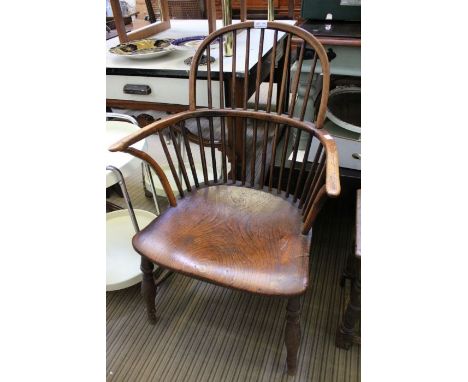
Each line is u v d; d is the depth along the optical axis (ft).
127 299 4.03
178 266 2.64
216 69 3.82
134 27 6.32
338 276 4.17
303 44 2.94
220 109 3.42
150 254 2.75
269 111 3.29
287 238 2.88
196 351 3.46
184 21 6.57
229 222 3.10
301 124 3.09
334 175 2.32
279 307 3.88
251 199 3.42
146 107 4.29
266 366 3.30
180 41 5.09
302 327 3.61
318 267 4.31
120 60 4.35
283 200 3.40
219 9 8.72
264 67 4.47
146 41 4.80
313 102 4.24
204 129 5.34
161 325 3.71
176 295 4.05
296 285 2.43
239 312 3.84
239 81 3.75
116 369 3.32
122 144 2.77
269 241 2.85
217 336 3.59
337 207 5.05
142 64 4.13
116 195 5.72
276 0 8.61
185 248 2.80
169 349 3.48
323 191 2.50
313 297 3.93
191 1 7.03
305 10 4.20
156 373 3.28
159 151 6.02
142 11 6.46
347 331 3.26
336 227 4.90
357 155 4.20
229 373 3.26
